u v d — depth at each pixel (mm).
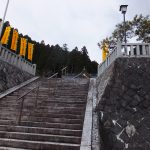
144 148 7434
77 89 11602
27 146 5707
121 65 9781
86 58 52844
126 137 7691
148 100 8602
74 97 10047
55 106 8859
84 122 6809
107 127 7934
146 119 8102
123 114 8312
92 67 51438
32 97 10133
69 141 5898
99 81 12320
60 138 5965
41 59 44750
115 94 8914
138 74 9406
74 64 48906
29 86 13086
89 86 12180
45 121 7414
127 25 18438
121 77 9398
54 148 5531
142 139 7625
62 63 48156
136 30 18375
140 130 7852
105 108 8438
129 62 9852
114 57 10711
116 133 7785
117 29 19125
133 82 9180
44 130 6488
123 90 9000
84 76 25453
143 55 10016
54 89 11102
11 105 9102
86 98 9906
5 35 13961
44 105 9055
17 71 13633
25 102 9508
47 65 44469
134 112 8352
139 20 18406
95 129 6711
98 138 6086
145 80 9180
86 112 7777
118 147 7465
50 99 9836
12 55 13242
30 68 16156
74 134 6258
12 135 6293
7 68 12312
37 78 15781
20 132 6570
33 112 8156
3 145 5871
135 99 8688
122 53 10172
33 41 47625
